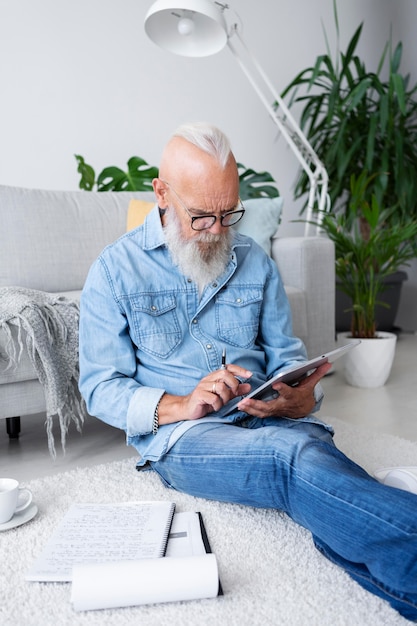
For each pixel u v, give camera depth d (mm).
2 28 3123
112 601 1045
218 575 1090
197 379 1463
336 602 1059
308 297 2594
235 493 1293
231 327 1510
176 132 1377
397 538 991
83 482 1575
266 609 1042
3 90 3152
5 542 1269
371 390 2596
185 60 3611
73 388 1897
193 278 1444
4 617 1030
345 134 3689
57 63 3270
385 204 3816
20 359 1795
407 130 3742
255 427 1476
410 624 1001
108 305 1449
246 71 2965
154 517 1303
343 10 4086
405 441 1884
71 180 3373
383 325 3859
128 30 3443
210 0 2418
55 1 3236
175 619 1021
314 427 1482
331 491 1080
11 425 2082
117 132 3465
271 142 3910
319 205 3158
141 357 1482
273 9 3836
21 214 2443
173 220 1399
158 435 1396
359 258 2682
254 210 2643
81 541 1216
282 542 1260
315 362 1354
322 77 4059
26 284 2402
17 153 3215
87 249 2547
